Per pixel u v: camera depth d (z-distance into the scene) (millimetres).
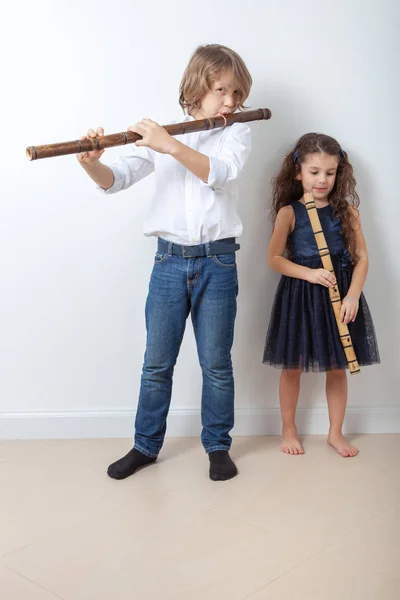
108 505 1771
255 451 2131
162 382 1998
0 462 2049
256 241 2217
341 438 2146
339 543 1574
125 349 2232
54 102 2125
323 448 2154
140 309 2215
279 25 2137
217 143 1939
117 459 2072
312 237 2113
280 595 1380
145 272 2199
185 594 1386
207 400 2004
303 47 2150
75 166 2145
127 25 2109
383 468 1993
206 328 1965
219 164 1818
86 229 2180
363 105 2184
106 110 2137
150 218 1968
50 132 2137
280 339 2113
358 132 2193
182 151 1769
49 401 2248
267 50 2145
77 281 2203
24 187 2152
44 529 1649
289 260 2160
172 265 1948
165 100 2143
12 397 2242
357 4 2143
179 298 1960
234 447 2166
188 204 1902
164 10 2109
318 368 2068
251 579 1436
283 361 2105
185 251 1925
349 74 2168
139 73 2129
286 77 2160
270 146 2182
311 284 2086
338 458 2072
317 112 2180
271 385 2270
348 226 2125
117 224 2178
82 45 2109
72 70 2117
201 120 1854
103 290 2209
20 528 1654
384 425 2283
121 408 2256
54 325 2219
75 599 1370
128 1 2100
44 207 2164
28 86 2115
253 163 2184
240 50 2141
